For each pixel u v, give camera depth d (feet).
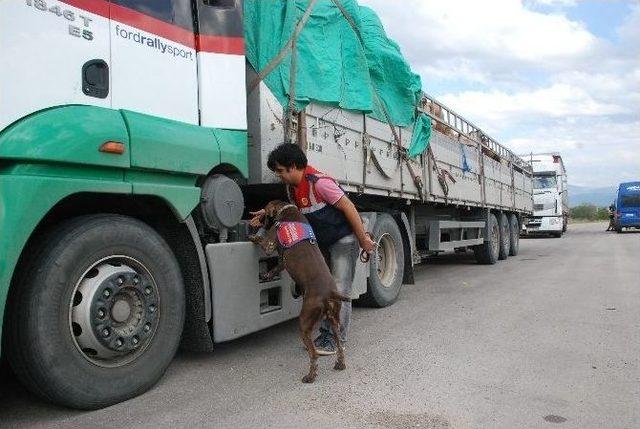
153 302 12.46
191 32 14.10
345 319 15.66
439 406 11.80
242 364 14.97
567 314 21.66
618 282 31.04
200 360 15.34
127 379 11.93
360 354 15.98
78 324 11.07
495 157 46.14
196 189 13.67
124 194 12.02
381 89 23.04
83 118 11.04
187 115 13.83
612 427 10.75
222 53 14.80
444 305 23.95
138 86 12.50
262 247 14.79
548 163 87.97
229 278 14.42
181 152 13.10
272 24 16.83
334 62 18.94
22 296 10.47
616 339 17.57
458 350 16.31
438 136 31.04
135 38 12.49
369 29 22.53
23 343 10.44
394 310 22.90
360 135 21.29
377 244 22.85
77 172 11.01
